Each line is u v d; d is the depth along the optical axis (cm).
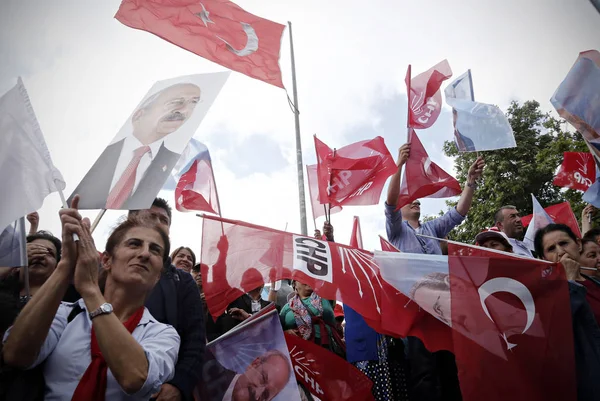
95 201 274
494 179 1300
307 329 417
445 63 566
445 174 506
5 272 290
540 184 1281
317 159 584
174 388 247
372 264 388
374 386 390
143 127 304
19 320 218
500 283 329
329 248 387
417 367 389
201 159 532
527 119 1323
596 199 514
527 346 313
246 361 295
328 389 347
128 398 220
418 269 359
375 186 539
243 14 544
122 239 259
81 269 224
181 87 323
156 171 290
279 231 384
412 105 546
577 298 336
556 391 302
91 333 236
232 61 527
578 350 325
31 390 224
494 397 304
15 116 277
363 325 407
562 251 377
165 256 283
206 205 513
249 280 360
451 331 364
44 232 336
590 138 469
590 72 471
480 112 555
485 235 435
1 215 261
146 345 238
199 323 286
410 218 557
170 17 512
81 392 216
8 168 268
